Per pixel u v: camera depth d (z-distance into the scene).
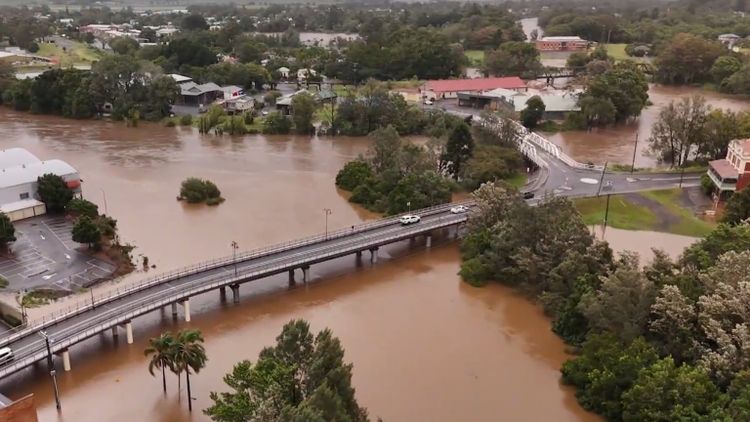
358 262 120.25
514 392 80.81
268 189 159.50
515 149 173.50
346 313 100.69
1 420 59.59
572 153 194.12
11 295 101.69
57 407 75.81
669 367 70.94
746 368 68.94
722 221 127.06
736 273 81.88
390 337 93.38
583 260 99.50
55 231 127.69
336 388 62.91
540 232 109.06
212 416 63.88
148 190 157.38
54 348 81.56
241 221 137.12
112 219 131.38
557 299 98.81
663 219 136.38
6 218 117.25
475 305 104.06
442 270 117.25
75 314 90.06
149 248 122.00
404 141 187.00
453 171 162.38
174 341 74.44
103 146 199.00
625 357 74.94
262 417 56.16
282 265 106.81
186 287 98.44
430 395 79.56
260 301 104.44
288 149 199.38
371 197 148.25
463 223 131.25
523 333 95.56
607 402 74.75
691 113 179.38
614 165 174.12
